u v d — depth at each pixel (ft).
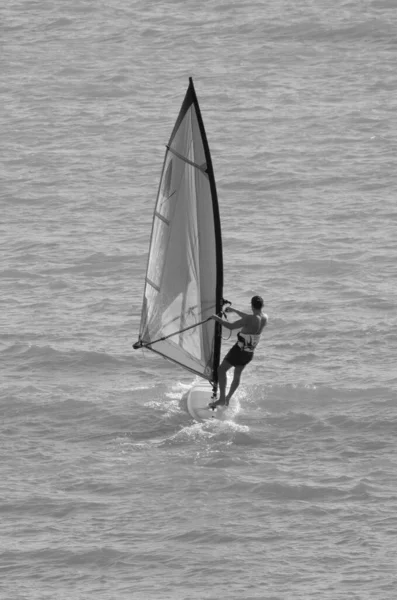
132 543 221.05
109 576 209.67
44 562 214.48
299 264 390.83
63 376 307.37
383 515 228.02
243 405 284.82
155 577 208.85
